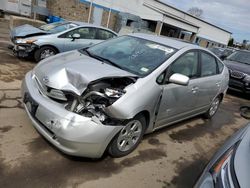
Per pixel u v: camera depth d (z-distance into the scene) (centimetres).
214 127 547
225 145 246
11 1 1711
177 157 380
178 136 454
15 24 1105
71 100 293
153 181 310
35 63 729
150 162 348
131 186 292
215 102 575
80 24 793
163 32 3159
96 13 2300
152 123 367
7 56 742
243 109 729
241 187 167
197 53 446
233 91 981
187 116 477
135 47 408
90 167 307
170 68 372
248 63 958
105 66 340
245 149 210
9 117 381
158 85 347
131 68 357
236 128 577
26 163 291
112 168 315
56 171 289
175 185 313
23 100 337
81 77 290
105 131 286
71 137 272
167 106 380
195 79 440
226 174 185
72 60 352
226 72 574
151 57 379
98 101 289
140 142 393
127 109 298
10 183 259
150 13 2794
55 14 2058
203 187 192
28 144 326
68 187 270
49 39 721
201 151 418
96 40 808
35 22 1160
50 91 303
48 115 285
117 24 2488
